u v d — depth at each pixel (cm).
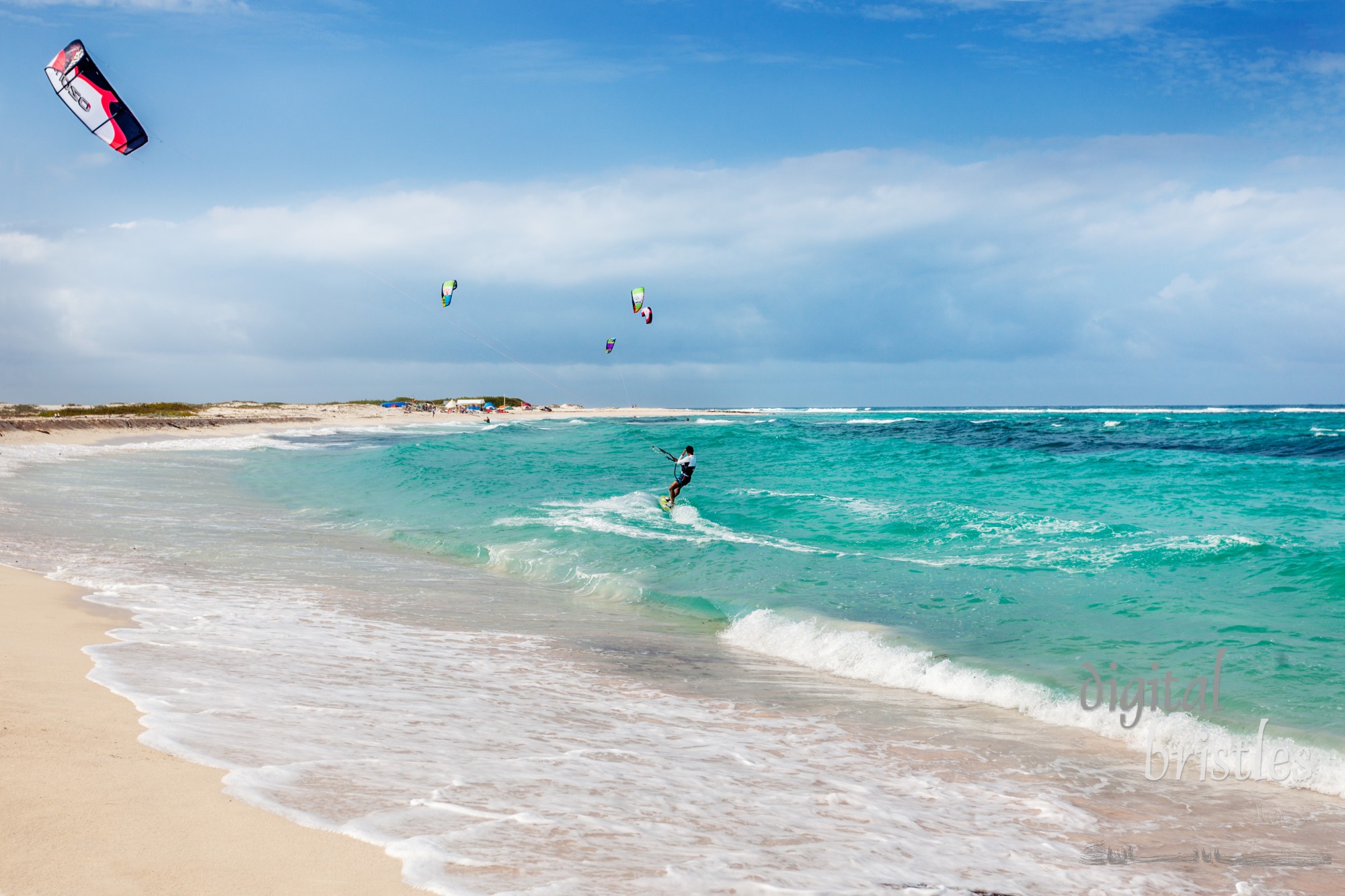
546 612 1011
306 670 653
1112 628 901
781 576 1182
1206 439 4638
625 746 544
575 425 7156
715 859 368
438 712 577
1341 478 2428
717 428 6347
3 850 303
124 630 722
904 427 6562
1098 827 464
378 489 2233
